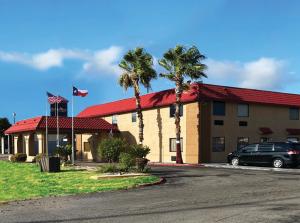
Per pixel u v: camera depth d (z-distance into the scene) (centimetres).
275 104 4244
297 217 1079
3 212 1249
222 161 3938
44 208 1316
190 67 3816
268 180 2073
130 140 4712
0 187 1952
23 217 1162
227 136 3984
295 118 4453
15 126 5097
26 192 1727
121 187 1822
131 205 1343
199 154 3838
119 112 4869
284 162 2995
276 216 1095
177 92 3850
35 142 4647
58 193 1681
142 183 1947
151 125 4412
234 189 1719
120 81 4284
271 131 4203
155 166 3366
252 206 1263
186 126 3953
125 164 2502
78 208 1304
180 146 3891
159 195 1573
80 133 4688
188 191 1681
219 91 3978
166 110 4228
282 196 1480
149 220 1080
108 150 2647
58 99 3975
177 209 1242
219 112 3966
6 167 3344
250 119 4131
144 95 4634
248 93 4166
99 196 1584
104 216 1156
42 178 2320
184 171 2694
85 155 5119
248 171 2706
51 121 4438
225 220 1055
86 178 2233
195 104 3878
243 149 3256
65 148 3519
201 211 1195
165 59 3897
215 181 2066
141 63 4234
